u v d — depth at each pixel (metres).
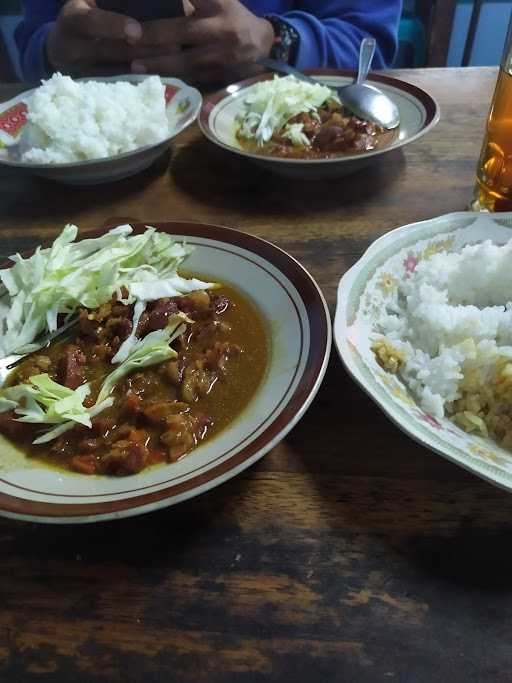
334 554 0.22
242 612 0.21
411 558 0.22
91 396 0.30
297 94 0.52
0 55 1.06
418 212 0.41
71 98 0.46
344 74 0.57
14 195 0.47
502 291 0.31
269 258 0.33
